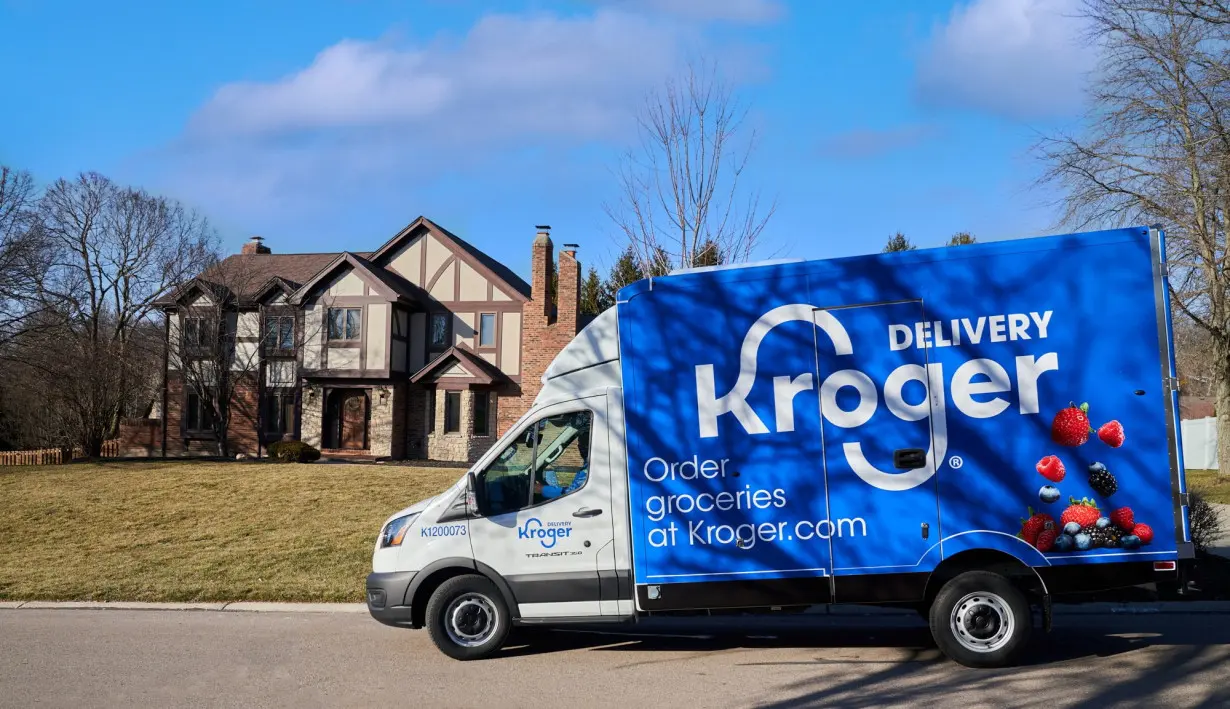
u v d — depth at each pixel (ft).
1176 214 58.95
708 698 20.07
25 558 40.22
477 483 23.82
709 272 23.39
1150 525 21.61
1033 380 22.06
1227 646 24.02
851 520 22.38
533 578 23.44
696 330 23.25
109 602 32.71
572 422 24.00
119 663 23.84
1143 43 57.93
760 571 22.56
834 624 28.43
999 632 21.95
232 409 101.65
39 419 104.17
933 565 22.02
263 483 59.26
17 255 92.84
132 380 100.94
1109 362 21.94
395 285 98.53
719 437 22.90
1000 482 21.98
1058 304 22.13
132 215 110.63
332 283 98.02
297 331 98.99
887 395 22.43
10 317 92.48
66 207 108.47
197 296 98.17
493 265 109.60
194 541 42.68
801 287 22.98
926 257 22.58
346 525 45.16
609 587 23.34
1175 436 21.70
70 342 95.71
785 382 22.79
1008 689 20.11
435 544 23.70
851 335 22.67
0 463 79.92
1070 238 22.27
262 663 23.82
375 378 96.17
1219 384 68.85
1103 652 23.48
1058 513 21.79
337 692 20.92
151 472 67.15
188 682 21.86
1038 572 21.93
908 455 22.21
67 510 50.78
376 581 23.99
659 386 23.26
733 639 26.37
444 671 22.82
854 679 21.40
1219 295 61.16
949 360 22.30
